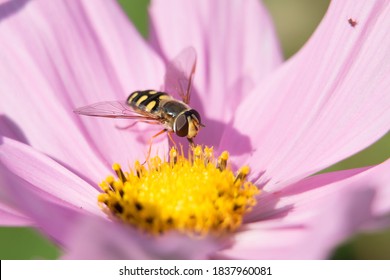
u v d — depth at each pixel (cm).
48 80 16
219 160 15
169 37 17
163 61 17
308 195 15
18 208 13
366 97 15
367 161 18
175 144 16
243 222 15
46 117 16
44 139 16
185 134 16
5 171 14
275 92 16
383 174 14
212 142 17
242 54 17
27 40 16
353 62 15
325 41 16
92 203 15
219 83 17
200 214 15
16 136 16
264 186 15
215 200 15
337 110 15
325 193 15
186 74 17
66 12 17
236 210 15
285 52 19
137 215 15
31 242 17
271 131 16
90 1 17
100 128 16
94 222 12
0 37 16
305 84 16
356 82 15
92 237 12
